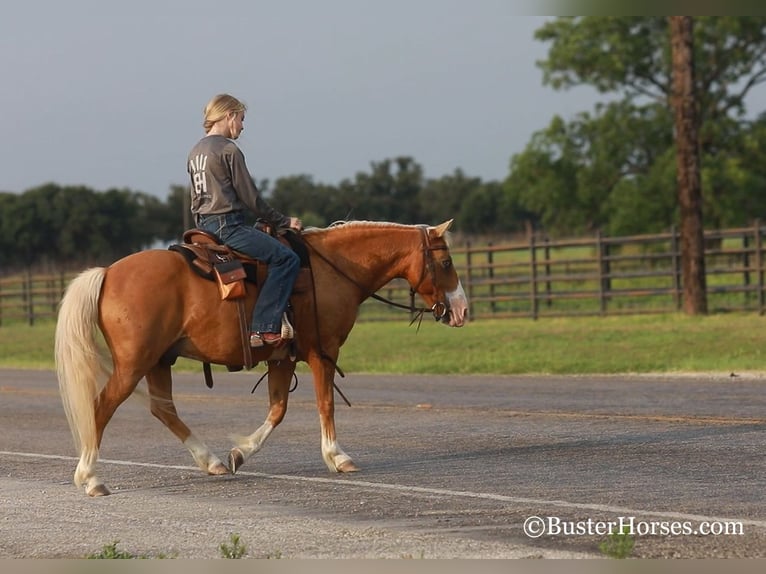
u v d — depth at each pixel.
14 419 18.36
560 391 19.81
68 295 10.91
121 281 10.94
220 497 10.64
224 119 11.64
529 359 26.02
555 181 66.06
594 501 9.84
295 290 11.63
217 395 21.50
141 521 9.55
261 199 11.52
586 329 31.00
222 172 11.41
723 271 33.31
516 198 69.81
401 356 28.95
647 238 35.03
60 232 101.19
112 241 102.25
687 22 33.28
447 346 30.11
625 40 64.00
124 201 104.12
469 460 12.44
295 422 16.62
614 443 13.32
